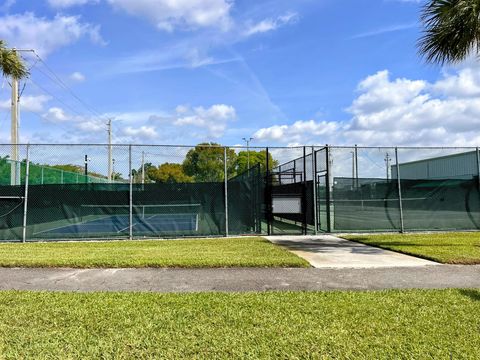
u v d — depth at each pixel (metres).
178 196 12.48
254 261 7.61
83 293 5.54
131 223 12.00
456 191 13.97
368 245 10.42
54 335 3.88
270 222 13.35
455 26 9.48
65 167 18.08
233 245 10.25
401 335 3.84
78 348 3.56
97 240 11.88
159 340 3.74
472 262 7.71
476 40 9.69
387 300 5.09
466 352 3.42
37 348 3.55
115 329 4.04
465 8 8.98
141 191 12.34
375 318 4.37
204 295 5.41
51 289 5.86
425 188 13.77
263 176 14.50
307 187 13.47
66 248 9.87
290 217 13.74
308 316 4.45
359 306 4.83
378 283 6.17
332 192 13.34
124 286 6.05
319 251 9.37
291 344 3.63
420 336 3.81
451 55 10.05
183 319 4.35
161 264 7.43
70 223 12.00
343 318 4.38
